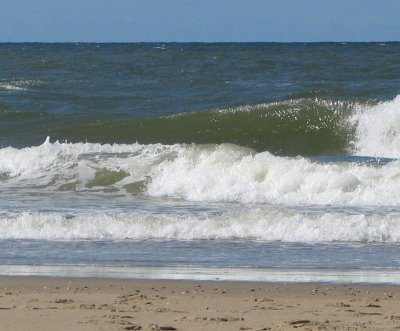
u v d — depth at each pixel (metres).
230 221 38.56
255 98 90.81
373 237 36.81
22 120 84.38
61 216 39.84
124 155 58.38
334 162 56.19
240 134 75.75
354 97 82.75
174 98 94.62
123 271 30.77
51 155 59.28
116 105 91.50
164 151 57.28
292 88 97.88
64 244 35.91
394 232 37.03
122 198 49.97
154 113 86.06
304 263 32.16
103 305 24.69
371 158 63.78
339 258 33.06
